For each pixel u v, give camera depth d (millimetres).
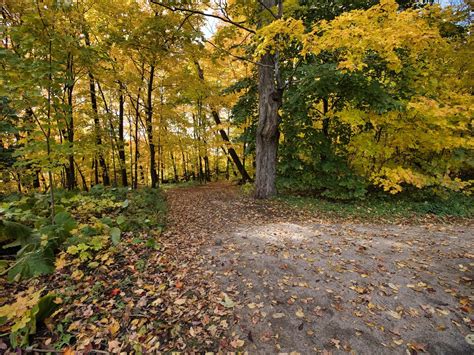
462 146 7117
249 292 3131
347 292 3109
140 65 10844
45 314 2455
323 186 8859
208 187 14352
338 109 8836
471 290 3059
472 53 7543
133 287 3121
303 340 2389
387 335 2432
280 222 6391
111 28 8203
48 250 3336
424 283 3236
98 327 2432
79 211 5211
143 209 6320
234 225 6258
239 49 9883
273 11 7898
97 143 9281
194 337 2400
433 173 7801
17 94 3480
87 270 3354
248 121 13375
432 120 6902
